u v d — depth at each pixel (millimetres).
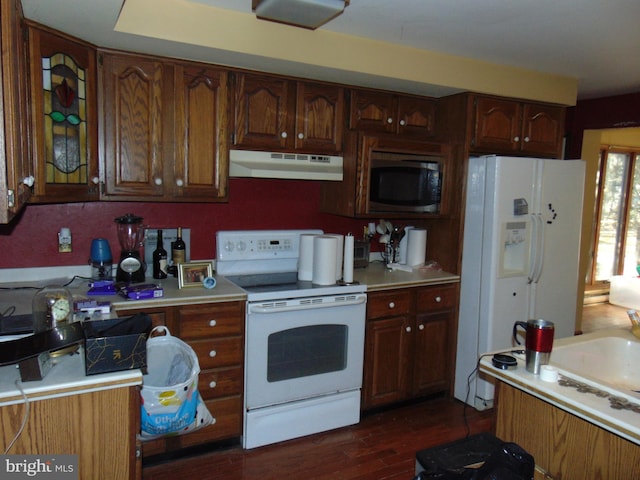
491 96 3211
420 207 3162
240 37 2318
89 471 1485
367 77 2777
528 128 3412
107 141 2340
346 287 2750
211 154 2580
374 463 2520
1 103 1289
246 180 3076
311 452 2600
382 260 3654
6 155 1309
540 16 2289
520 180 3088
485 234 3076
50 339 1468
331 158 2953
